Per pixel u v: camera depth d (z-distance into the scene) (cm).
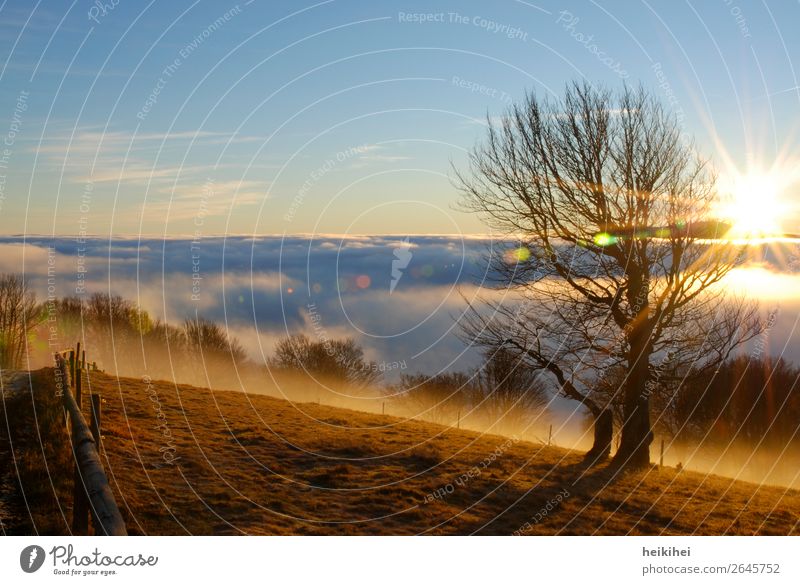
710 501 1973
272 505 1530
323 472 1859
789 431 3934
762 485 2377
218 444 2012
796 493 2238
